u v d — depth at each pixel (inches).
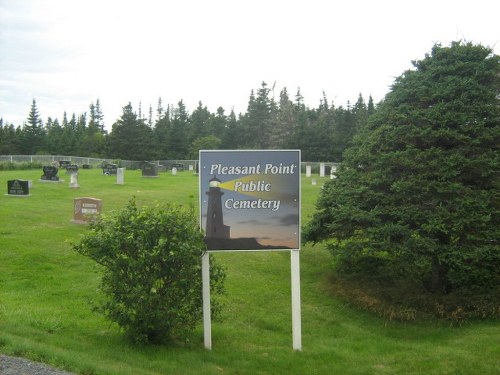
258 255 612.7
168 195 1035.3
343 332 415.5
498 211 434.9
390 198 467.2
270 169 338.0
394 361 344.8
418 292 464.4
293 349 352.2
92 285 448.5
